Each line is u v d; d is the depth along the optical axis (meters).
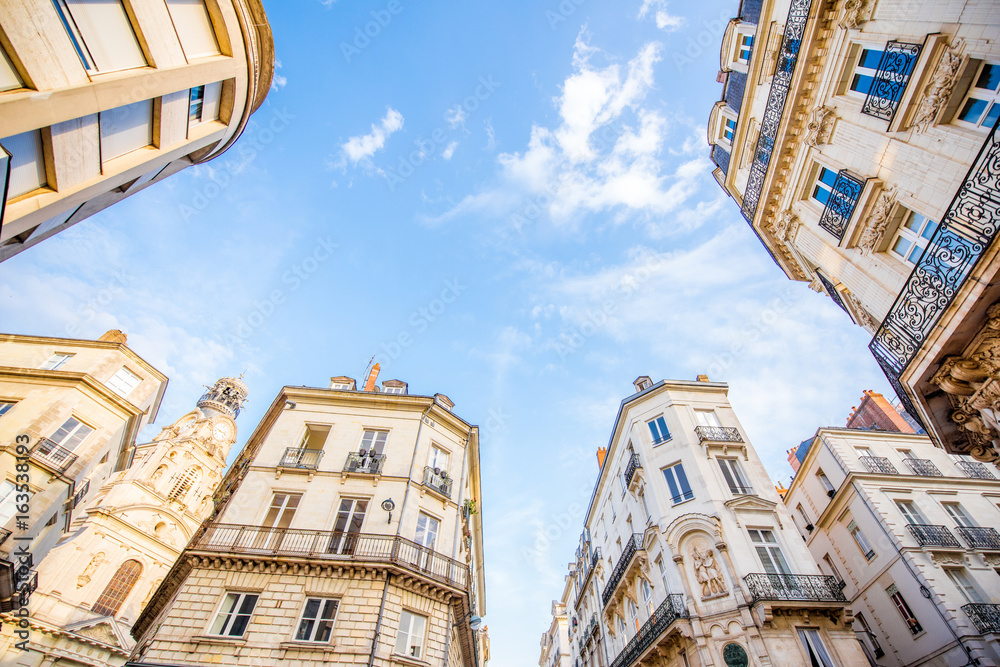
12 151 6.73
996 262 8.62
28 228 7.48
